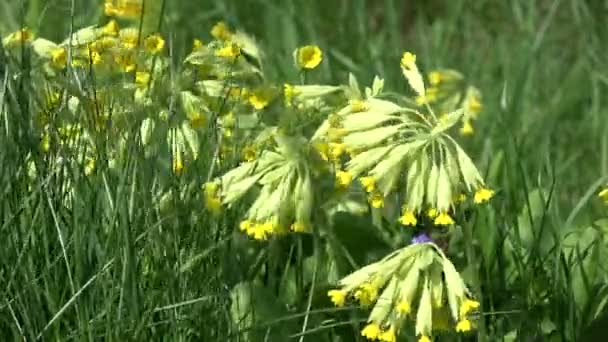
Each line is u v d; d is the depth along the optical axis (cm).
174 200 408
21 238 402
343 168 430
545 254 492
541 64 821
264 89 446
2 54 440
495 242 473
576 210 498
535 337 438
